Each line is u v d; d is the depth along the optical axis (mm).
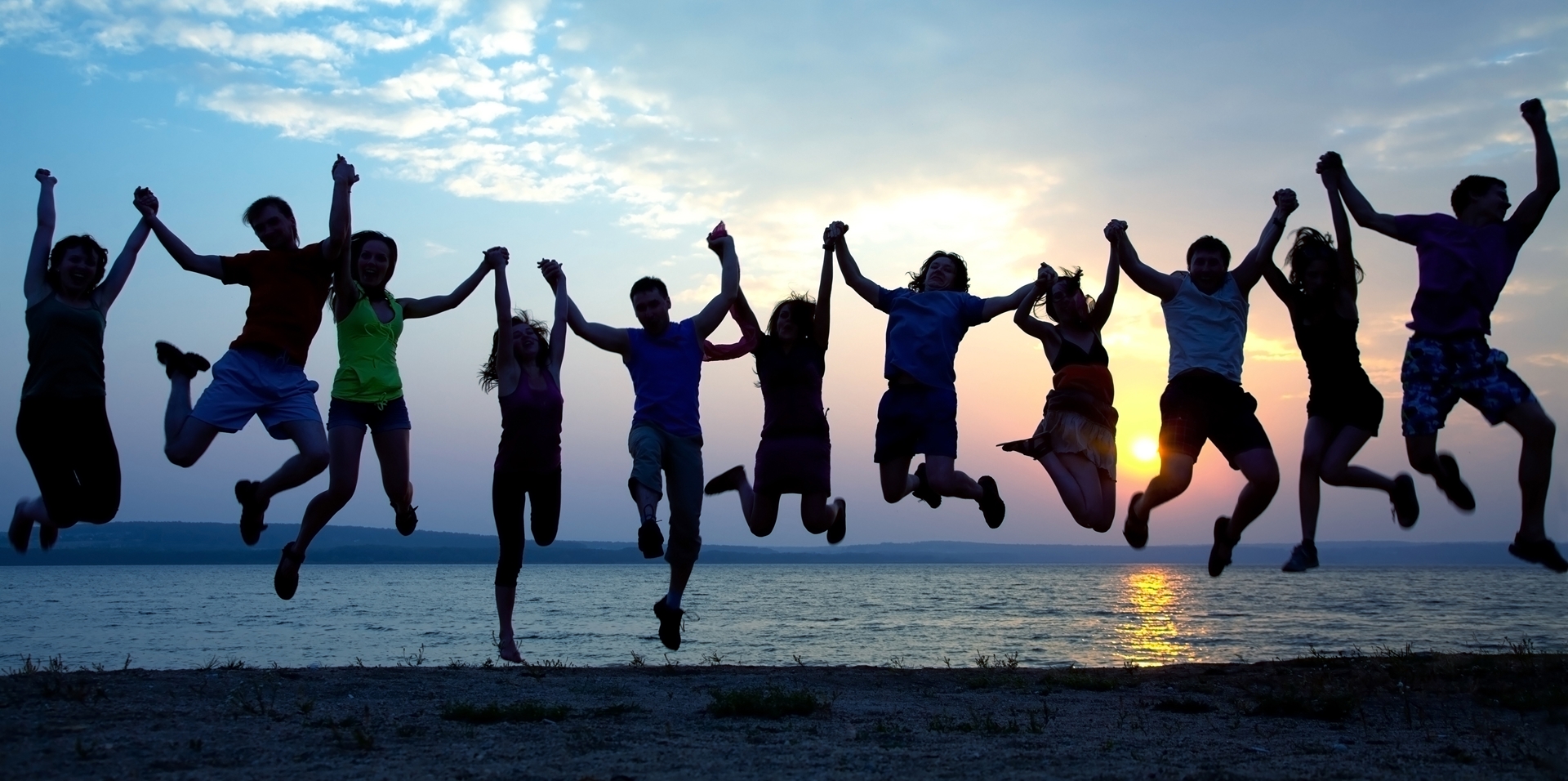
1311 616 41719
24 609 44250
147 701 6125
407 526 7336
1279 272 6738
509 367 8141
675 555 7340
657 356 7414
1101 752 4949
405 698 6656
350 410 6945
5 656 20250
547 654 21609
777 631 31484
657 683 7871
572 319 7820
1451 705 6758
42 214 6492
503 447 8219
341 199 6512
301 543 6953
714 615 41531
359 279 6992
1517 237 6062
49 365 6332
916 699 7305
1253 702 7047
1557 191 5922
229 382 6344
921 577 136000
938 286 7645
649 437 7125
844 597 63875
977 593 72625
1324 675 8398
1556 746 5066
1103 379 7305
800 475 7512
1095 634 30234
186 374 6551
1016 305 7359
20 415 6379
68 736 4898
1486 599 60281
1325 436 6461
